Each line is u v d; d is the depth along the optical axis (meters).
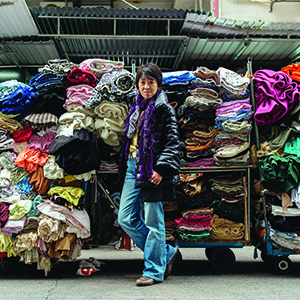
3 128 3.03
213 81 3.09
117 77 2.83
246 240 3.12
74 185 2.96
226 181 3.17
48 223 2.70
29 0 7.77
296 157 2.91
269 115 3.02
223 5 6.39
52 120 2.93
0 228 2.77
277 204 3.06
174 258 2.85
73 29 5.52
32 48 5.62
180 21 5.20
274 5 6.46
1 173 2.95
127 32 5.62
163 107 2.59
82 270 2.92
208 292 2.31
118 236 3.84
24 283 2.61
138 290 2.35
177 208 3.22
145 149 2.53
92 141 2.98
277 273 3.06
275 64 6.42
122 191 2.75
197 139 3.18
